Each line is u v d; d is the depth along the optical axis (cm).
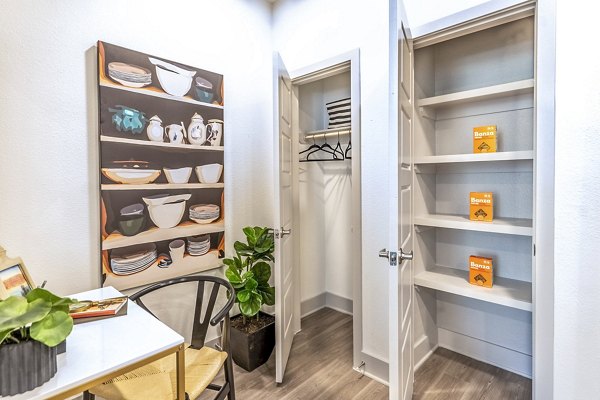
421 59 213
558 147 142
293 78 252
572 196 140
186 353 152
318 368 215
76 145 165
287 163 224
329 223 319
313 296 311
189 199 211
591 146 135
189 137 209
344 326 279
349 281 305
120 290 179
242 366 213
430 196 229
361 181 212
